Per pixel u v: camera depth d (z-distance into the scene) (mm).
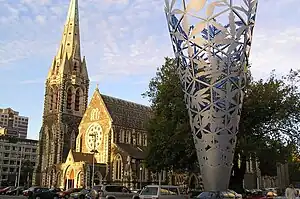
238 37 29078
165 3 31438
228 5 28797
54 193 56688
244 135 44344
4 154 174625
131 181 84000
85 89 114062
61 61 113750
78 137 97688
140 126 98875
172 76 48375
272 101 44719
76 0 122250
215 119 29438
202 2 29156
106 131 91938
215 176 29234
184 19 29828
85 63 116562
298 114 46000
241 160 47656
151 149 52438
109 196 43000
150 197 33781
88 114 97812
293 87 47031
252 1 29703
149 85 56000
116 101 99312
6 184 160750
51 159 103438
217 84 29438
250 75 45438
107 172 88438
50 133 108250
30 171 147250
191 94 30688
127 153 86625
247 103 43750
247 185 104000
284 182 47250
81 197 55969
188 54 30141
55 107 109062
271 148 45344
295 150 48500
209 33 29078
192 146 43906
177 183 94812
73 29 118000
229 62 29219
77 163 88188
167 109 48781
